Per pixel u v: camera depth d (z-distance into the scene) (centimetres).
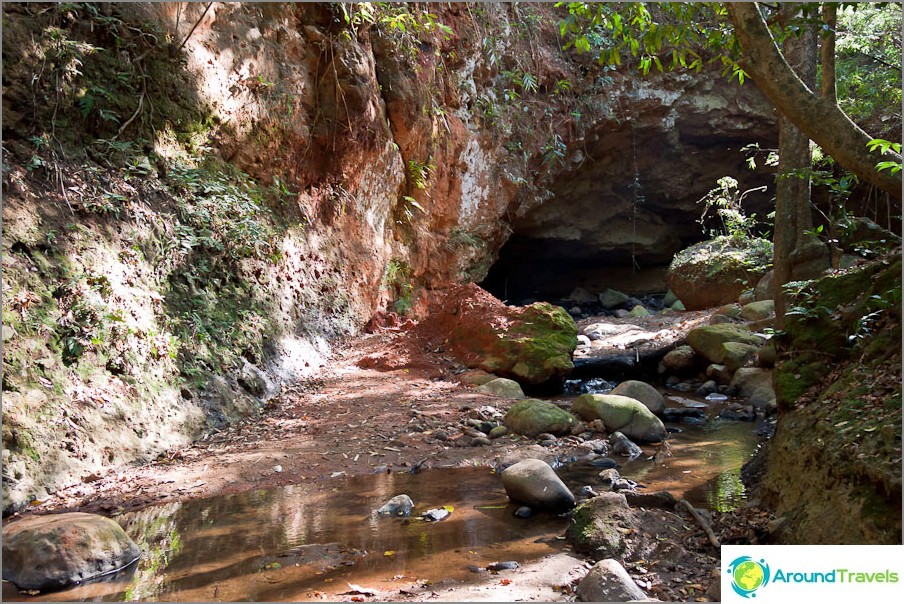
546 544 369
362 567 340
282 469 521
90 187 600
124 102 671
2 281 482
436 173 1249
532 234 1753
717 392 827
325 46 957
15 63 567
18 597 314
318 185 977
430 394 755
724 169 1741
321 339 888
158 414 562
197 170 736
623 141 1655
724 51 790
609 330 1196
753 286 1255
